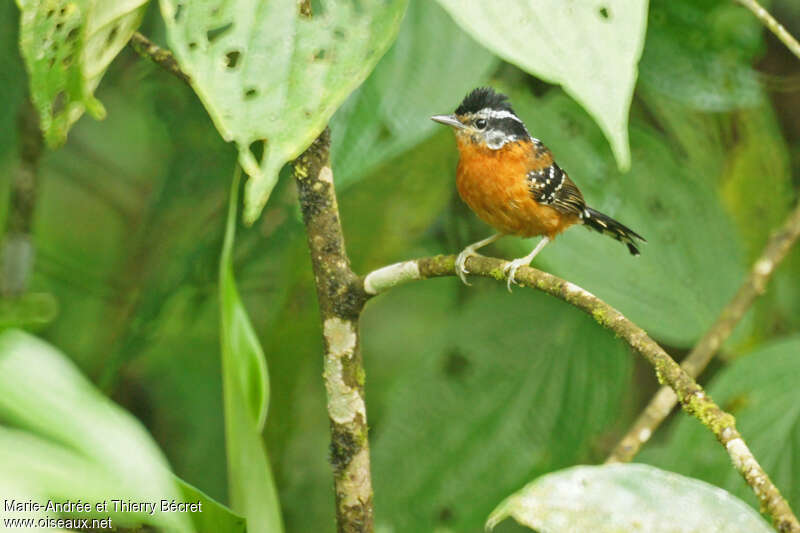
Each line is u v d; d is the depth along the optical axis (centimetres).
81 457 316
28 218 1025
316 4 659
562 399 1000
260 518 546
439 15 791
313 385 1252
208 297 1073
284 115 462
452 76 785
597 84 409
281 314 1078
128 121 1300
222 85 464
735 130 1098
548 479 473
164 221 1118
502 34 414
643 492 470
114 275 1273
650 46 988
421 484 972
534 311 1020
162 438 1255
